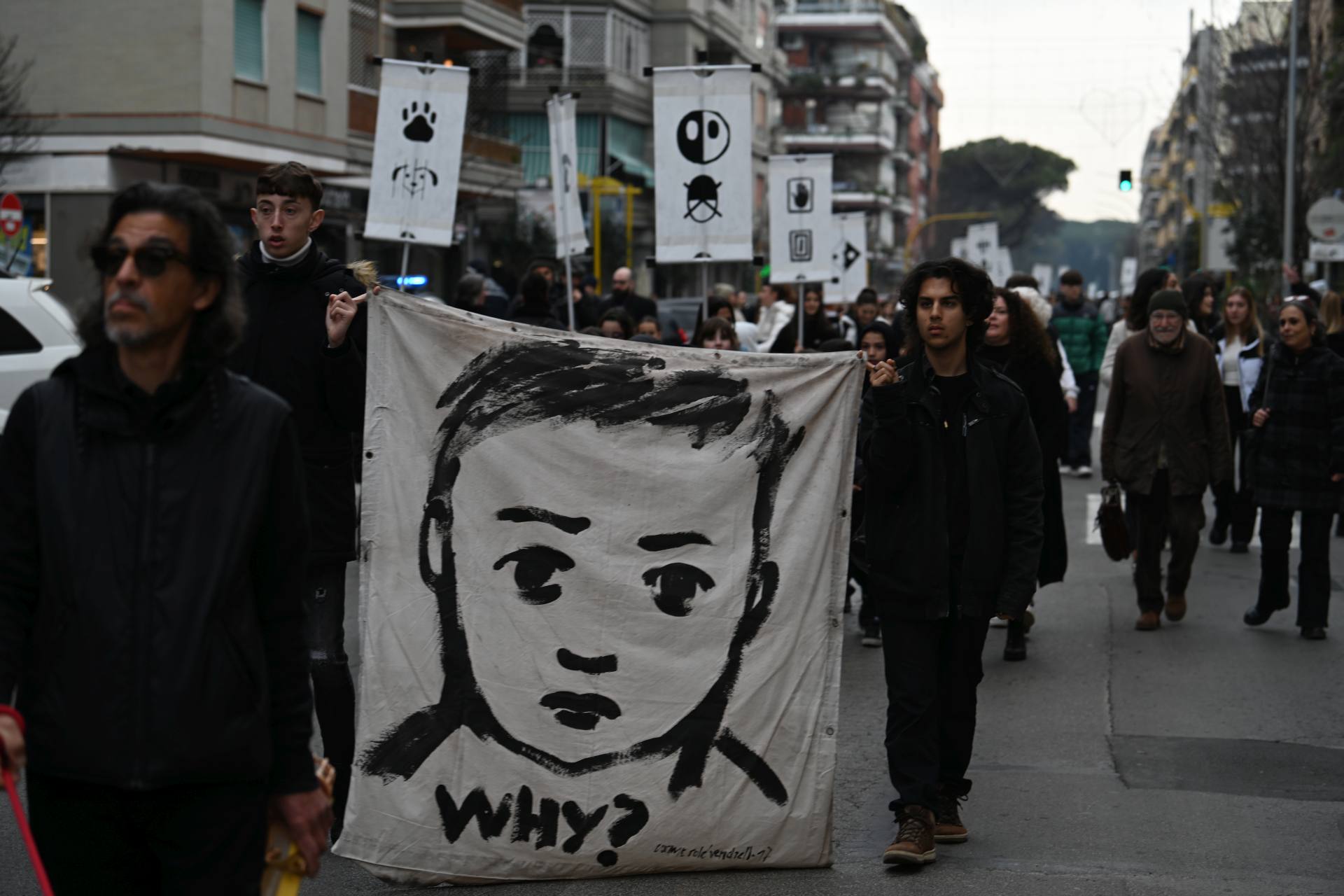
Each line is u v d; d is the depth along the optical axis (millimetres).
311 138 29281
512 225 41188
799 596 5062
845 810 6031
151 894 3146
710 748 4988
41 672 2969
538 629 4957
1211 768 6617
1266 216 38844
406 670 4906
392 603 4930
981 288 5375
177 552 2975
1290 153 33875
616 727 4961
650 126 54438
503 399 5000
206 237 3018
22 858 5297
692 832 4988
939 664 5508
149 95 26172
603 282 43688
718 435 5066
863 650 9164
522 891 4883
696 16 54281
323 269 5316
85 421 2994
